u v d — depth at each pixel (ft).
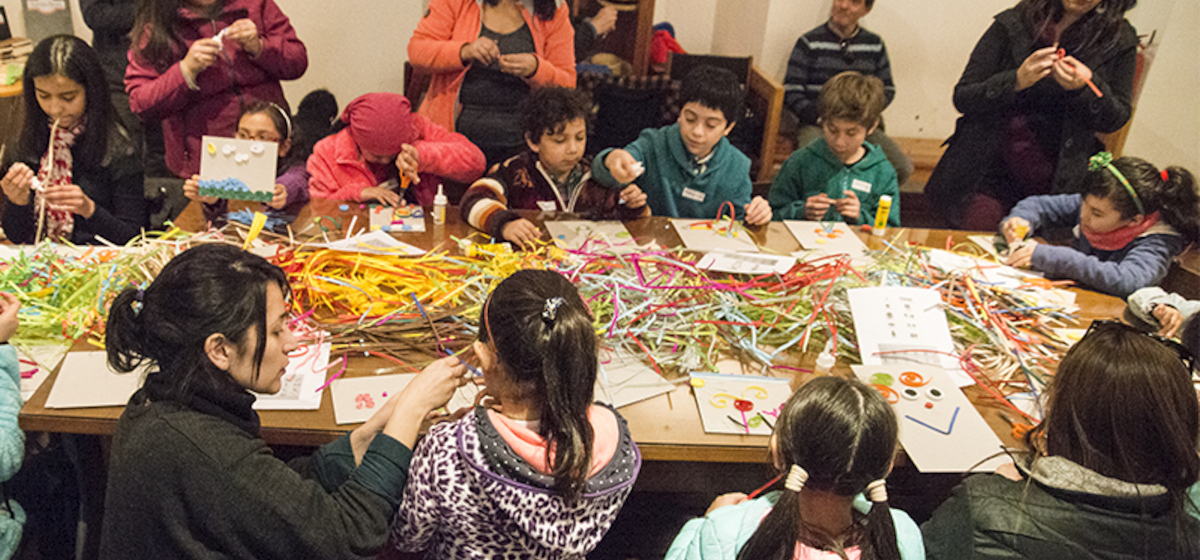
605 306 6.24
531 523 3.69
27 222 7.59
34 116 7.57
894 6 11.27
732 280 6.74
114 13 8.28
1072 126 9.39
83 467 5.64
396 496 3.96
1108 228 7.80
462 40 9.20
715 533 3.94
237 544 3.60
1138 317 6.91
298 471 4.32
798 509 3.50
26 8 9.20
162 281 3.60
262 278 3.74
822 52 11.08
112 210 8.00
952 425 5.25
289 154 8.13
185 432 3.56
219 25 8.04
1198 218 7.68
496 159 9.84
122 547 3.61
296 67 8.61
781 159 11.56
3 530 4.90
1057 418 4.13
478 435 3.73
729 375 5.64
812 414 3.56
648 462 5.96
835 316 6.48
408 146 8.43
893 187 9.16
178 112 8.08
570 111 7.89
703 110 8.34
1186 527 3.81
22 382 5.02
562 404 3.69
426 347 5.65
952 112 12.16
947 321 6.49
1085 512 3.90
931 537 4.36
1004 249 8.28
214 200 7.53
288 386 5.11
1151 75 9.86
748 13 11.72
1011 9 9.23
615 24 11.51
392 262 6.62
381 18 10.39
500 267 6.70
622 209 8.35
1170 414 3.81
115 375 5.11
